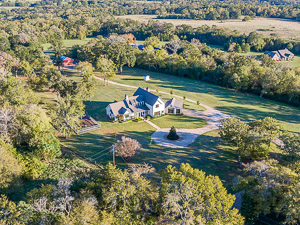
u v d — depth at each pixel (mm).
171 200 34781
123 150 58062
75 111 73125
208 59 127625
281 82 98250
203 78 123062
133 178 40781
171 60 129750
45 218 33438
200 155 62500
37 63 120312
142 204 38375
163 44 188125
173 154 62688
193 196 35938
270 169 42969
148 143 67875
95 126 76938
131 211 36438
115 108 81812
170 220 35031
